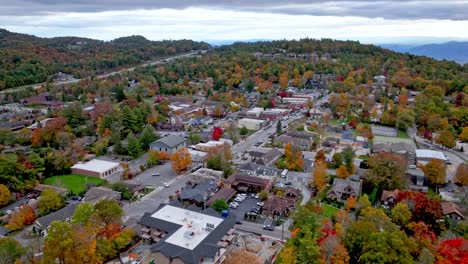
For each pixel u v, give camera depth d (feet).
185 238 230.07
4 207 307.58
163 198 322.14
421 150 426.51
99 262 220.02
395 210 265.13
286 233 267.80
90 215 243.60
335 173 366.43
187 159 384.27
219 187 345.92
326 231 234.79
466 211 285.84
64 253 206.59
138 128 537.24
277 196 318.86
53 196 298.76
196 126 572.10
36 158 373.61
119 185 327.67
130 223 269.23
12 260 209.67
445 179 355.56
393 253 202.49
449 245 209.87
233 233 257.14
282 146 468.34
